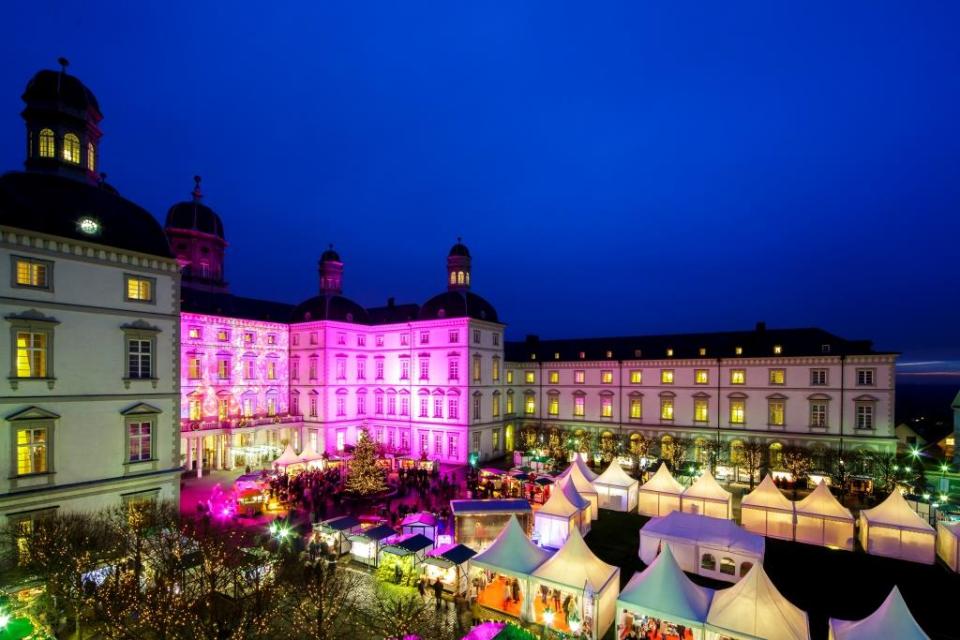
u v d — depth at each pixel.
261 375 65.44
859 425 55.09
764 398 59.88
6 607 22.38
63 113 31.91
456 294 64.19
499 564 26.91
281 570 25.45
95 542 24.77
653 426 66.00
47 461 28.66
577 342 76.31
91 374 30.61
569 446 63.41
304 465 52.38
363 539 31.95
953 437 70.81
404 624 22.12
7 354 27.53
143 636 20.58
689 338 68.50
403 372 66.88
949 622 25.47
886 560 33.41
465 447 61.34
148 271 33.50
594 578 25.03
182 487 49.72
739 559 30.14
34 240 28.61
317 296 69.88
